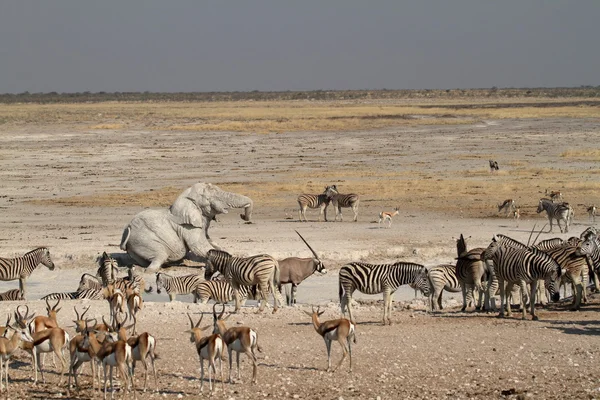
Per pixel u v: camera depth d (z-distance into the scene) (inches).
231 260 1293.1
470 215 2297.0
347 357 981.8
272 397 819.4
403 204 2511.1
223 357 873.5
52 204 2561.5
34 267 1472.7
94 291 1416.1
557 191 2576.3
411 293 1535.4
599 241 1304.1
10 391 865.5
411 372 912.3
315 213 2402.8
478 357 973.2
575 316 1206.3
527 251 1169.4
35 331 933.2
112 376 897.5
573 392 827.4
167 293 1499.8
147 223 1785.2
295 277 1392.7
